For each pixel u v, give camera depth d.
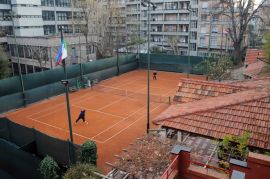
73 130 21.11
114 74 39.12
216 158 10.93
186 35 63.31
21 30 52.69
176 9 65.00
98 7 48.38
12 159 14.09
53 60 41.19
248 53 31.97
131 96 30.19
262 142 9.98
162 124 12.15
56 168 12.61
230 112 11.67
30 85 27.38
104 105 27.16
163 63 42.91
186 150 8.33
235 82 17.55
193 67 40.69
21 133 15.55
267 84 14.84
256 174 7.32
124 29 59.94
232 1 41.19
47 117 23.97
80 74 32.88
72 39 43.31
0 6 50.12
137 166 10.79
